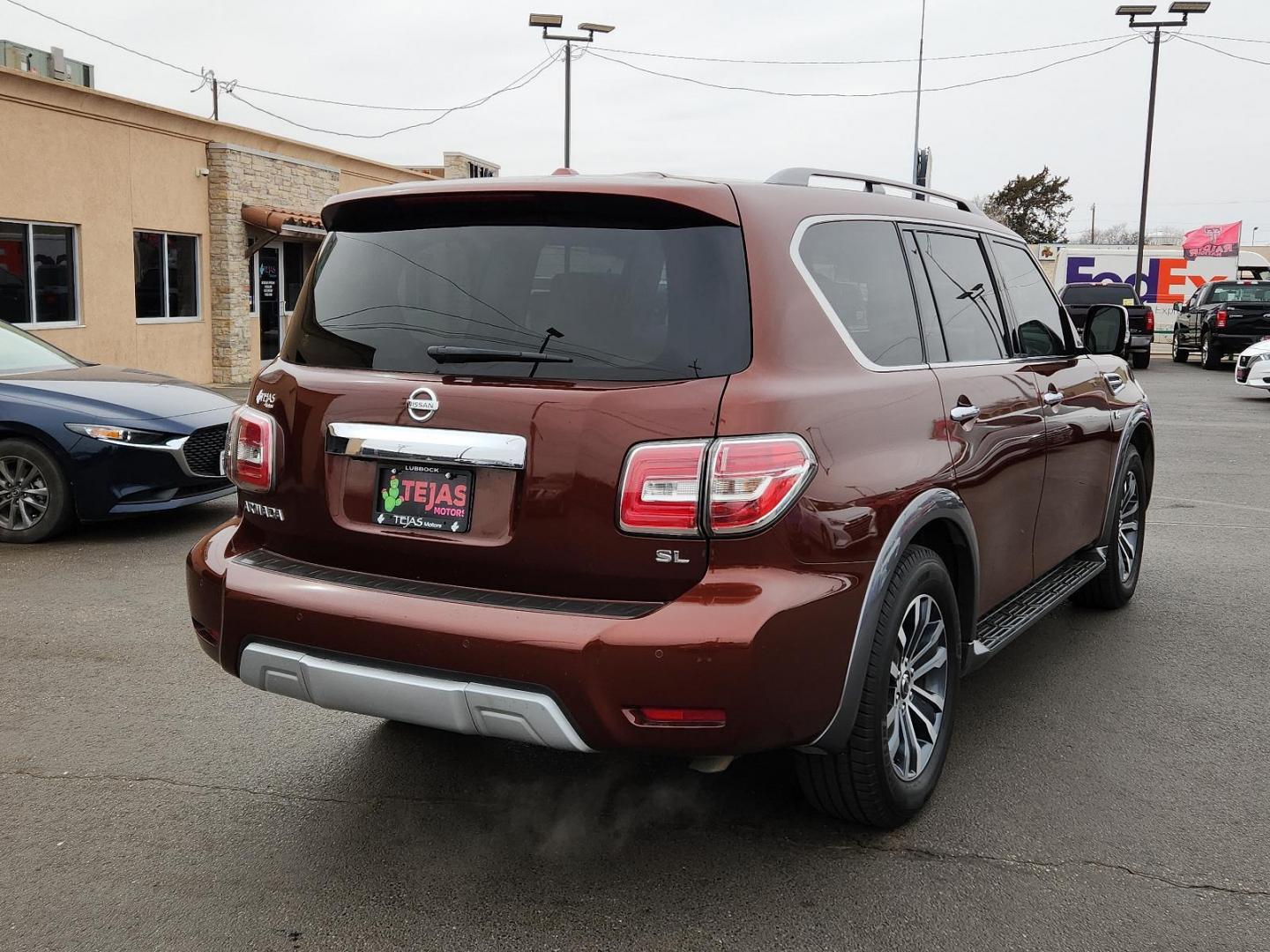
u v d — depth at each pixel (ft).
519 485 9.11
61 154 50.11
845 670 9.33
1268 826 10.90
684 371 8.92
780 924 9.13
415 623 9.01
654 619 8.59
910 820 10.98
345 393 9.90
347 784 11.81
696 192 9.36
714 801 11.44
